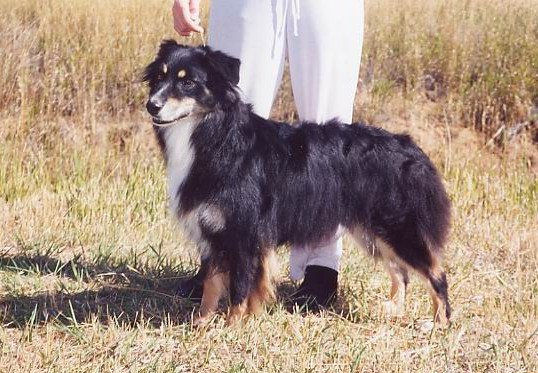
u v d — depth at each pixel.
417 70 10.83
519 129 10.27
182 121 4.46
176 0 4.73
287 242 4.75
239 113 4.50
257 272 4.59
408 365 4.27
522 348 4.48
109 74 10.37
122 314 4.78
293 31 4.84
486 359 4.38
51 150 9.19
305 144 4.68
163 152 4.64
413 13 11.71
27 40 10.24
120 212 6.97
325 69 4.92
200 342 4.43
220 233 4.52
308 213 4.68
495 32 11.27
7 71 9.87
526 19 11.60
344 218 4.78
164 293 5.23
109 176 8.41
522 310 5.11
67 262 5.66
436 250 4.86
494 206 7.70
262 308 4.72
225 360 4.25
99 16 10.67
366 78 10.85
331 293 5.18
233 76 4.44
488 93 10.54
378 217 4.79
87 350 4.29
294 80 4.99
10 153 8.59
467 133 10.27
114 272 5.51
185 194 4.53
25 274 5.43
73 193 7.43
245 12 4.79
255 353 4.30
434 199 4.84
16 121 9.54
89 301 5.01
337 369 4.18
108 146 9.57
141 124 9.95
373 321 4.93
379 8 11.70
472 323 4.89
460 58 10.97
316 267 5.16
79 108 9.92
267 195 4.55
